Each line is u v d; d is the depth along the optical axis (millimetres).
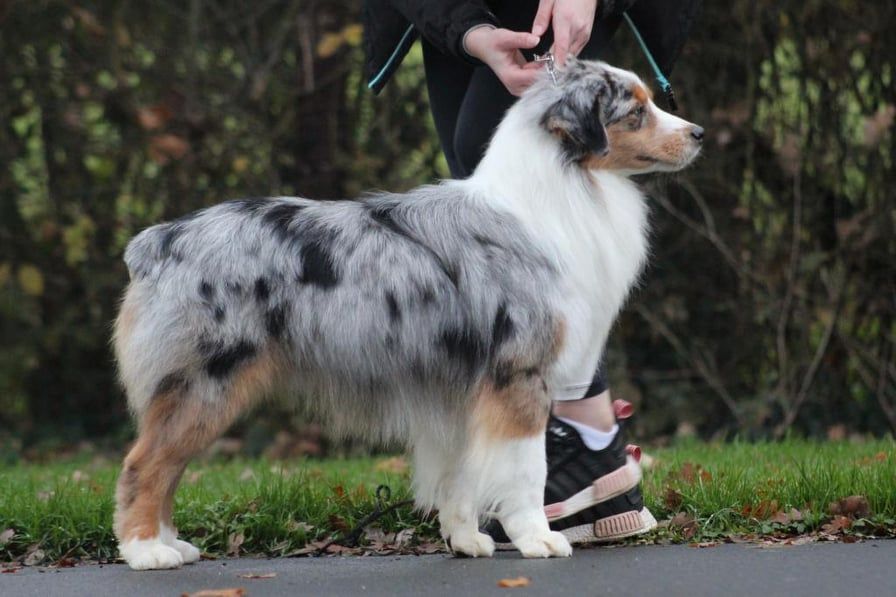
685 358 14461
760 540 7098
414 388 6660
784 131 14047
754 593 5539
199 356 6477
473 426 6590
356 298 6539
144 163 14812
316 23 14648
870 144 13484
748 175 14141
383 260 6570
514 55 7293
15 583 6266
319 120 14727
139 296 6648
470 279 6555
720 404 14492
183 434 6512
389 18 8031
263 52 14945
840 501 7445
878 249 13977
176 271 6547
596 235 6828
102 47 14742
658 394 14422
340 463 12008
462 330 6559
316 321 6535
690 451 11461
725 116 13883
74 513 7645
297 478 8453
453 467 6902
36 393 15477
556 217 6730
